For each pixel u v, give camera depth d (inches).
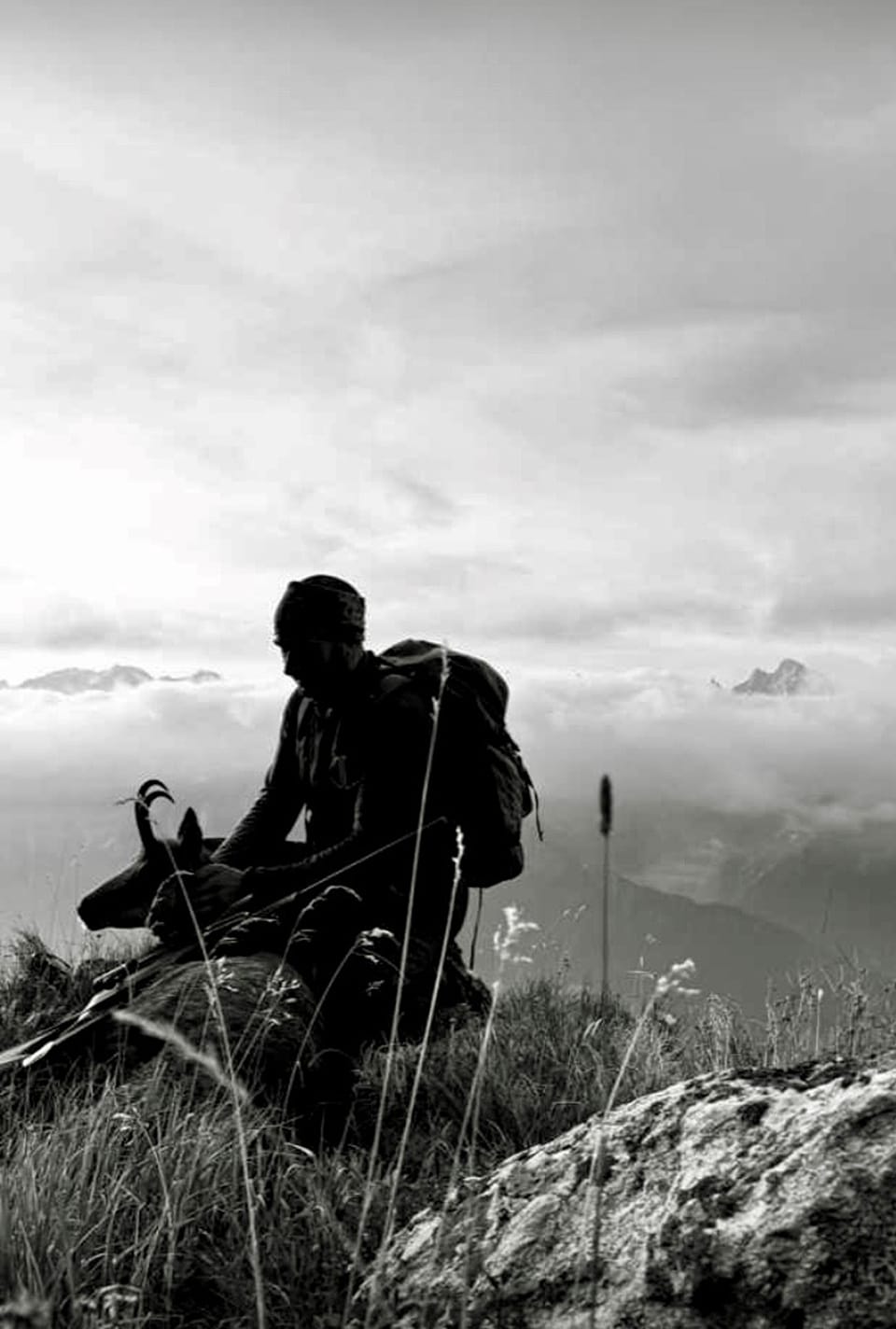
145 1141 206.7
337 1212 191.8
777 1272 134.0
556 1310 143.2
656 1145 153.6
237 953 298.2
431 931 330.6
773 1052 263.7
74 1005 346.6
